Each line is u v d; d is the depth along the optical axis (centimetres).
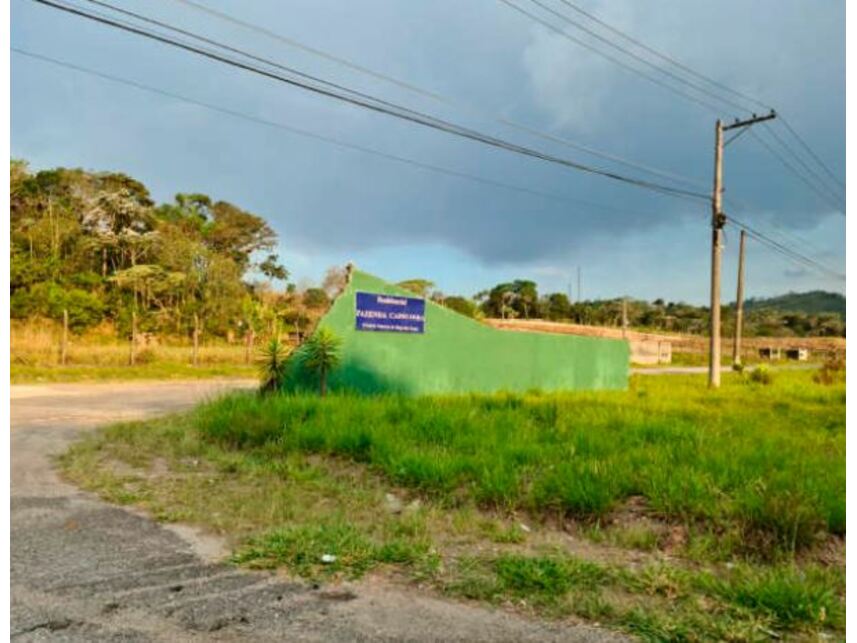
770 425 974
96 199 5128
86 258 4897
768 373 2289
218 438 823
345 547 437
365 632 324
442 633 324
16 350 2250
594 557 441
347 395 1095
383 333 1294
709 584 381
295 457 709
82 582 382
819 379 2264
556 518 518
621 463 609
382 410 886
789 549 444
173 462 718
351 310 1243
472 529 493
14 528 482
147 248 4981
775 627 334
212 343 4316
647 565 423
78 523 496
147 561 417
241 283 5450
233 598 362
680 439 760
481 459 623
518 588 379
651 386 2002
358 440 711
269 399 995
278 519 507
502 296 9131
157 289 4588
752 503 475
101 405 1309
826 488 521
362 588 378
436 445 708
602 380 1908
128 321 4162
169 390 1705
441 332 1411
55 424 1013
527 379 1636
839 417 1105
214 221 6216
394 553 425
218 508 537
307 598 363
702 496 513
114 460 728
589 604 357
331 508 543
